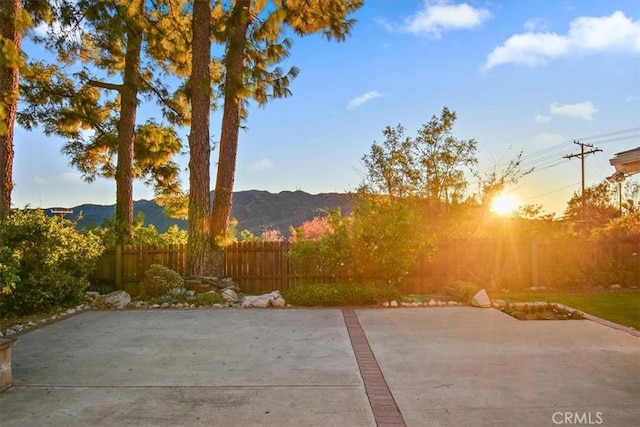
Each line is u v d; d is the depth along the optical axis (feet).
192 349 18.47
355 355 17.20
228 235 37.17
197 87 36.88
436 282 36.58
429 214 45.34
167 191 55.21
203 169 36.58
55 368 15.90
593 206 104.58
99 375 15.06
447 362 16.03
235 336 20.79
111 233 39.29
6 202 30.01
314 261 35.55
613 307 26.91
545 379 14.01
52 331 22.16
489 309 27.12
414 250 32.60
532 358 16.38
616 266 37.24
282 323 23.68
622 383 13.57
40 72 41.96
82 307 29.04
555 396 12.54
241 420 11.25
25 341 20.08
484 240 36.88
